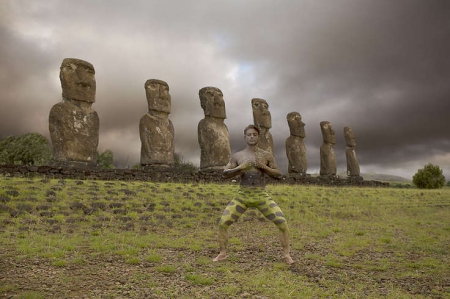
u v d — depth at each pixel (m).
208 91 23.55
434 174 33.25
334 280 5.20
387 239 8.39
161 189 13.83
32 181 12.14
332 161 31.83
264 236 8.45
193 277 4.93
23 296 3.92
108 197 11.27
